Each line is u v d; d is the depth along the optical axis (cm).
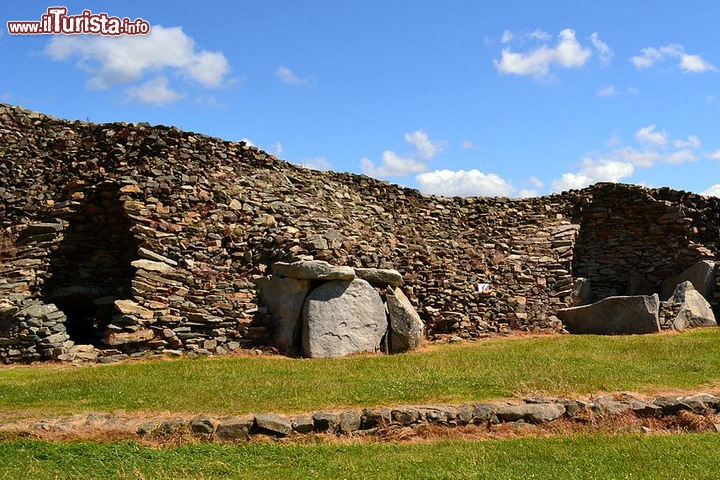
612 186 2961
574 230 2792
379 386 1387
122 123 2411
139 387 1381
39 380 1458
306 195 2522
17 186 2288
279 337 1888
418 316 2083
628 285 2808
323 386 1393
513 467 991
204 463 1010
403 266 2319
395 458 1035
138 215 2053
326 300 1897
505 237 2764
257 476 957
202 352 1798
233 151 2508
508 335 2214
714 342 1931
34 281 1952
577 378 1445
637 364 1612
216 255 2073
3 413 1204
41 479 923
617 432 1188
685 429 1226
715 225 2886
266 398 1303
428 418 1208
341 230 2333
